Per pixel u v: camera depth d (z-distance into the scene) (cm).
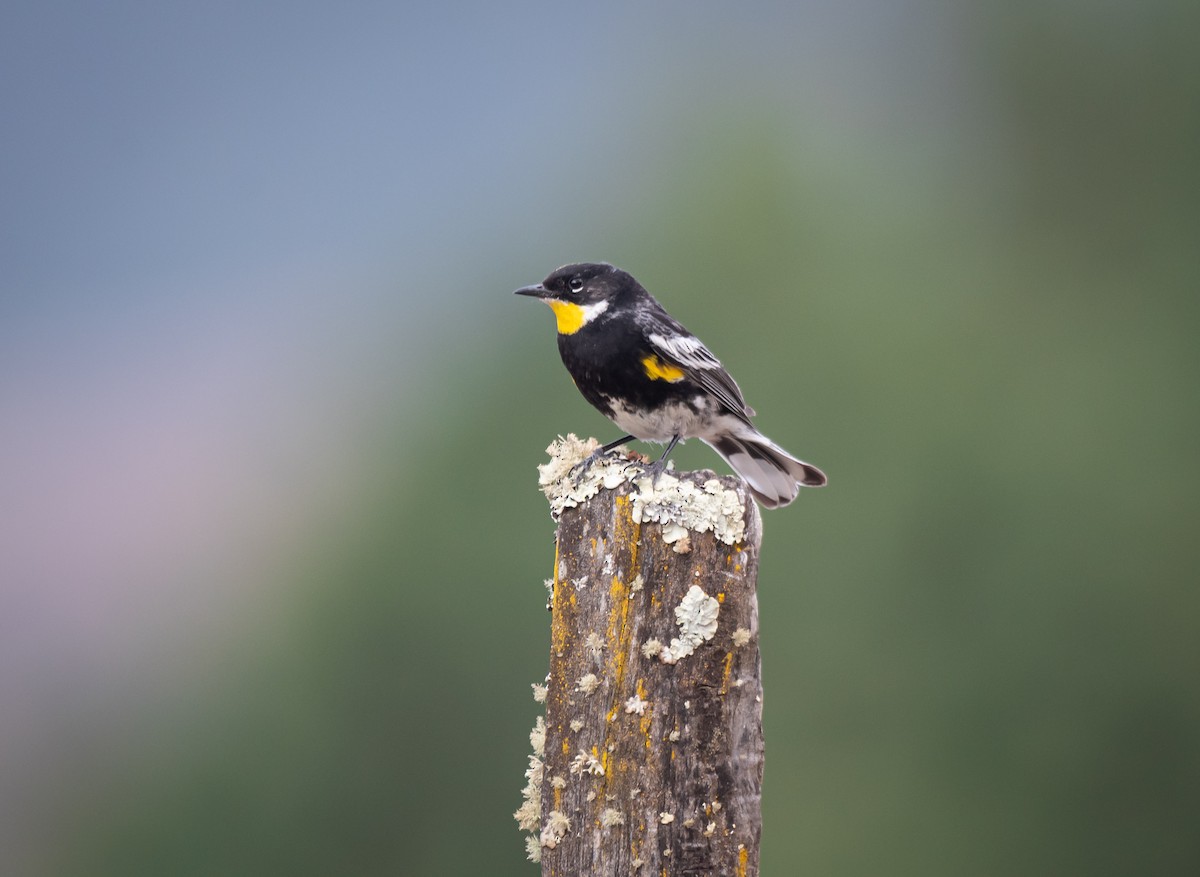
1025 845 1576
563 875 582
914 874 1565
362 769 1686
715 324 1898
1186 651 1628
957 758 1602
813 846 1565
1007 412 1745
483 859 1647
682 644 577
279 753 1709
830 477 1727
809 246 1948
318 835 1683
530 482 1781
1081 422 1731
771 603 1658
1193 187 2197
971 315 1866
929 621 1647
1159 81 2312
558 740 590
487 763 1662
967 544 1677
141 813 1734
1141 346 1861
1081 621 1639
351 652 1722
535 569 1711
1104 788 1598
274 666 1747
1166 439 1734
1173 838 1591
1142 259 2102
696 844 570
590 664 585
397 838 1673
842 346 1823
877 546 1672
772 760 1596
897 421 1745
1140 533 1672
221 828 1697
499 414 1850
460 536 1753
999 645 1634
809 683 1628
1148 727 1617
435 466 1823
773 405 1805
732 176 2036
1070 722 1606
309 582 1803
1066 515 1683
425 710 1692
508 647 1683
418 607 1709
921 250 1984
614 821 573
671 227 2047
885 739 1608
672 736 573
